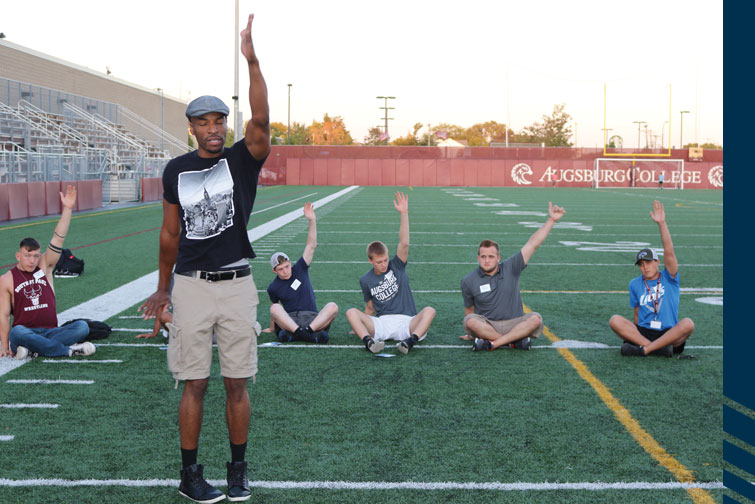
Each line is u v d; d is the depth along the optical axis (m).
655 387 5.33
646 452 4.07
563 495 3.50
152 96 51.50
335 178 55.88
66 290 9.23
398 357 6.19
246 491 3.45
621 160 55.41
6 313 5.99
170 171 3.31
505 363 6.01
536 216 23.27
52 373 5.56
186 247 3.30
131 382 5.35
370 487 3.59
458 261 12.38
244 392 3.45
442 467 3.84
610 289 9.73
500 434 4.34
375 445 4.15
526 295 9.27
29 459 3.92
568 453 4.04
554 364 5.98
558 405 4.90
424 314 6.51
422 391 5.21
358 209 26.14
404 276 6.82
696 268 11.87
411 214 23.92
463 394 5.14
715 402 4.98
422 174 55.72
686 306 8.59
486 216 23.14
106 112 41.62
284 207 26.78
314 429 4.41
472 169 55.75
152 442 4.18
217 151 3.30
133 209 24.92
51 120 32.53
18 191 20.03
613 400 5.01
